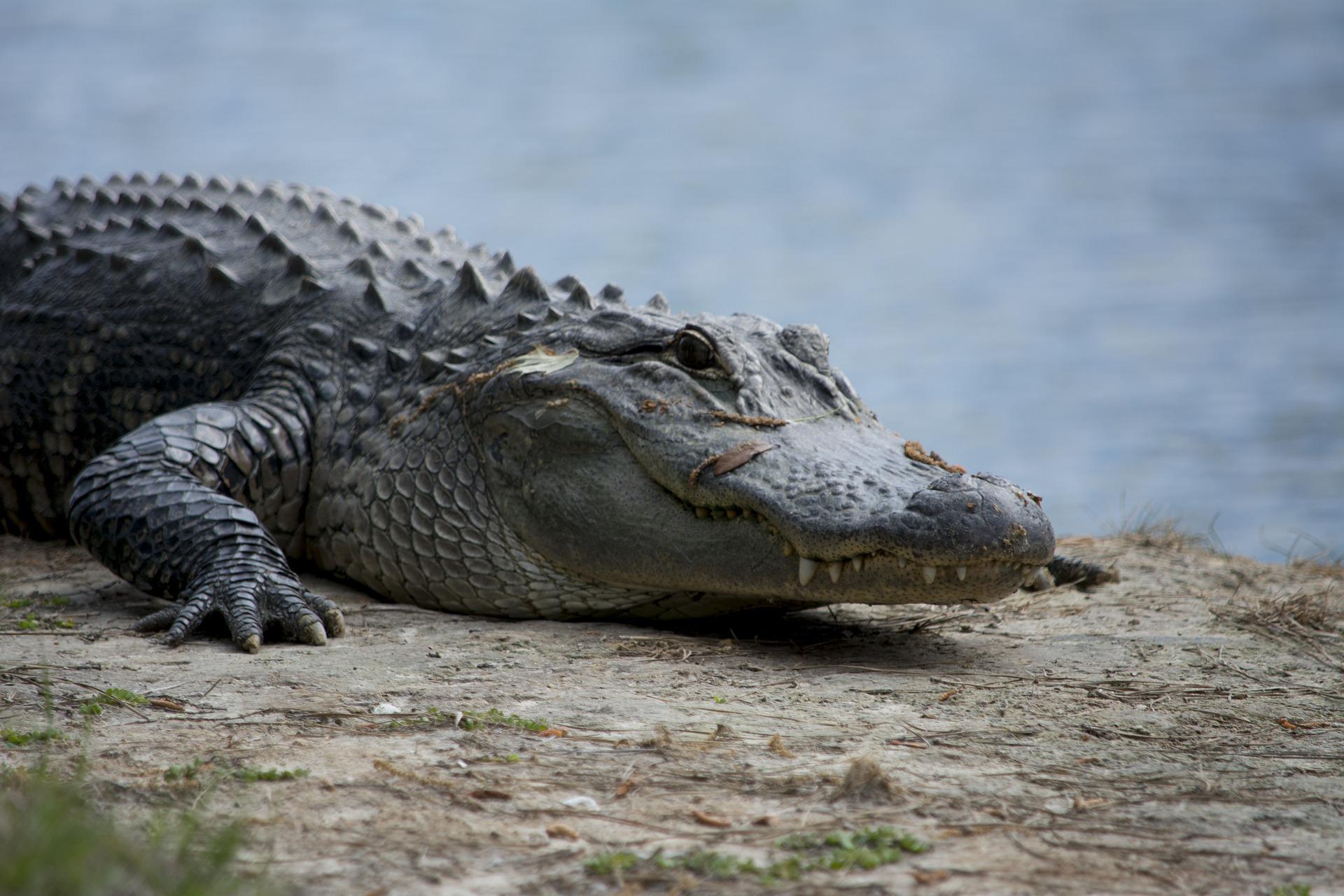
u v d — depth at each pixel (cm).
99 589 2605
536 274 2706
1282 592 2825
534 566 2436
